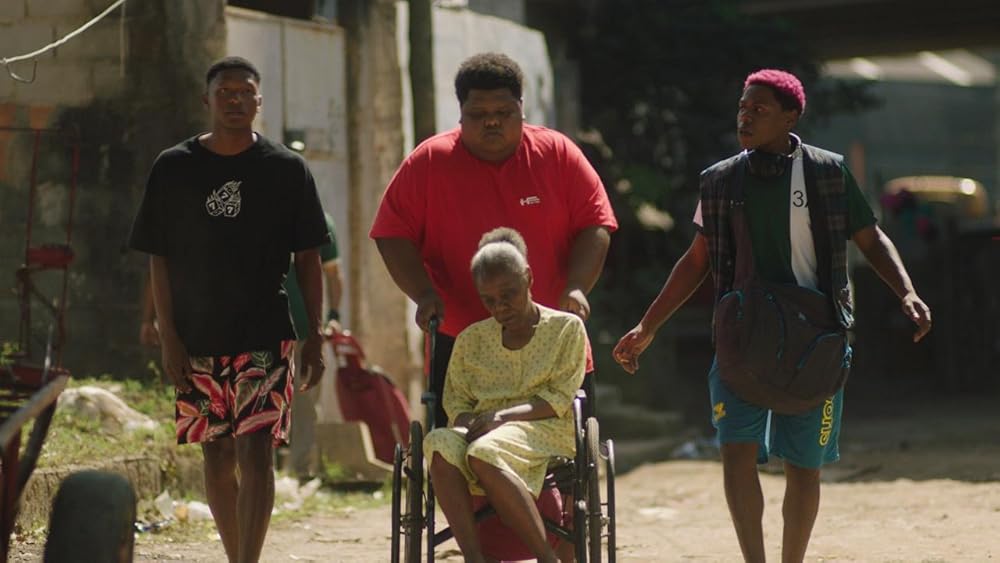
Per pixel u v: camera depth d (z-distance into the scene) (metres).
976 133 87.38
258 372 10.91
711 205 10.71
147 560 13.16
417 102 19.64
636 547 14.59
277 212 10.95
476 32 24.66
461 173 10.20
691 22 36.03
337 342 18.39
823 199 10.49
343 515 16.30
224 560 13.29
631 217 36.53
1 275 19.16
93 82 19.17
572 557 10.00
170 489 15.83
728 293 10.61
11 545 13.02
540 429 9.49
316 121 21.42
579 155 10.47
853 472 21.17
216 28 19.05
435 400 9.66
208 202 10.85
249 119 10.86
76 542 8.45
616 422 27.16
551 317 9.75
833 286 10.51
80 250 19.09
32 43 19.30
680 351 40.62
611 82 35.34
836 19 42.25
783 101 10.51
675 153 36.88
